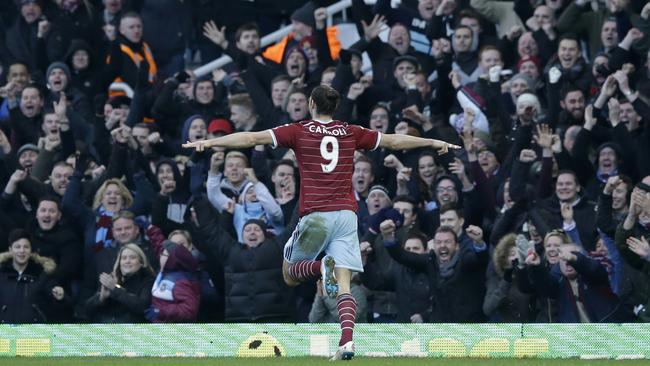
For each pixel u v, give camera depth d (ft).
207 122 154.51
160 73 160.25
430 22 160.15
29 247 127.03
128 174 143.74
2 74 174.29
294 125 84.79
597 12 157.28
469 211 129.49
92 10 174.50
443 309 119.14
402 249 119.34
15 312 126.21
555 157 133.49
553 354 101.09
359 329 103.35
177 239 125.49
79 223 134.82
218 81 161.07
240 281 123.85
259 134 83.56
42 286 127.13
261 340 104.53
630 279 112.57
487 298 118.21
